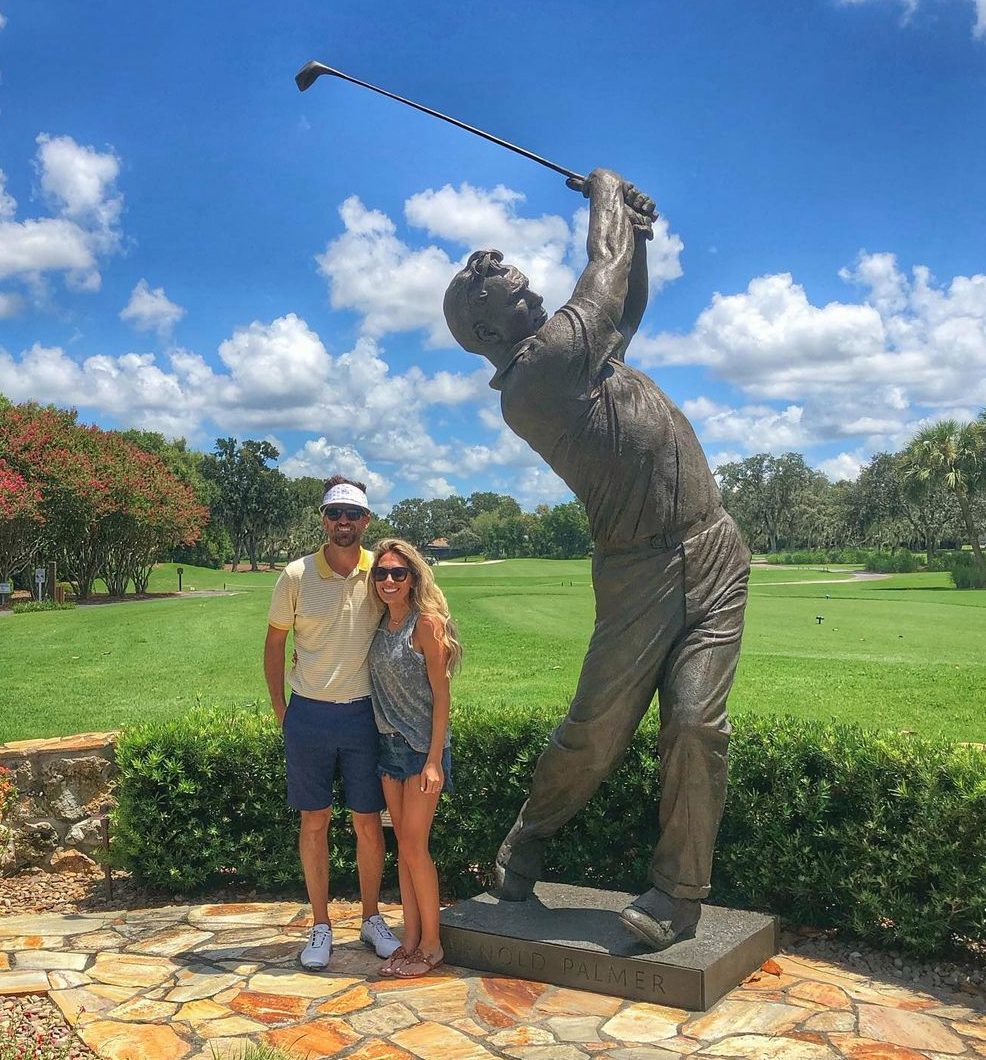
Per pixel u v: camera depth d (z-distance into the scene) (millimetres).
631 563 3711
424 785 3639
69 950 4004
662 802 3574
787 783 4141
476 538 137625
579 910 3902
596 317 3768
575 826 4547
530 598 26625
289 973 3699
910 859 3816
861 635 16062
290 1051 3023
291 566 3891
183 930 4266
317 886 3883
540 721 4738
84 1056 3027
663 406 3783
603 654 3711
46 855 5473
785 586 42219
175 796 4809
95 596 36656
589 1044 3041
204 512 41031
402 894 3828
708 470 3834
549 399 3781
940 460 47156
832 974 3664
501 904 3979
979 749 4242
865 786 4000
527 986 3514
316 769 3859
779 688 9539
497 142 4270
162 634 16766
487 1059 2941
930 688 9461
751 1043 3031
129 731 5176
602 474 3719
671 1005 3318
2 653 13828
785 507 107812
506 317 4012
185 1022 3258
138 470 36312
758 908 4199
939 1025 3186
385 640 3770
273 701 3994
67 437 33688
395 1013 3299
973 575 40781
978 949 3896
